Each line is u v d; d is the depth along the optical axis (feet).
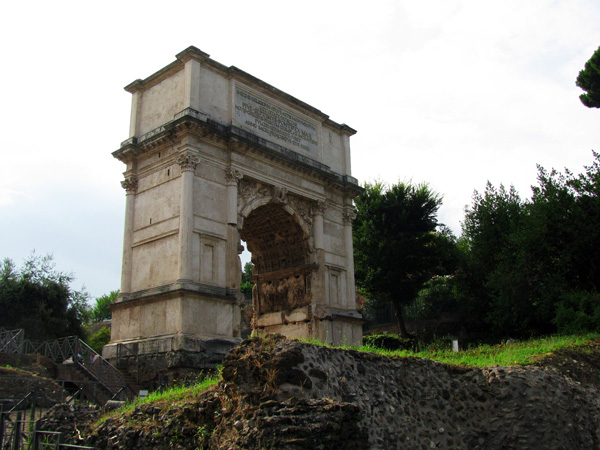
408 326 203.31
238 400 45.55
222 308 112.37
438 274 196.75
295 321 138.10
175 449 48.19
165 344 104.06
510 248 170.50
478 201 190.19
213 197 117.39
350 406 43.47
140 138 125.49
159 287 111.14
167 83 125.70
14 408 62.28
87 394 89.56
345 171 154.10
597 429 63.41
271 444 39.24
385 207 192.54
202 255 112.47
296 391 44.68
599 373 91.50
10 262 181.68
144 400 63.98
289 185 134.51
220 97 124.88
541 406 58.39
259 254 150.41
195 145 115.65
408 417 53.67
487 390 59.67
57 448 51.03
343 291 146.00
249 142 123.75
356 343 143.13
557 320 140.26
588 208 153.99
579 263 151.94
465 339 173.47
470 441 56.24
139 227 120.78
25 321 169.48
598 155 159.43
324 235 144.25
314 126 147.64
